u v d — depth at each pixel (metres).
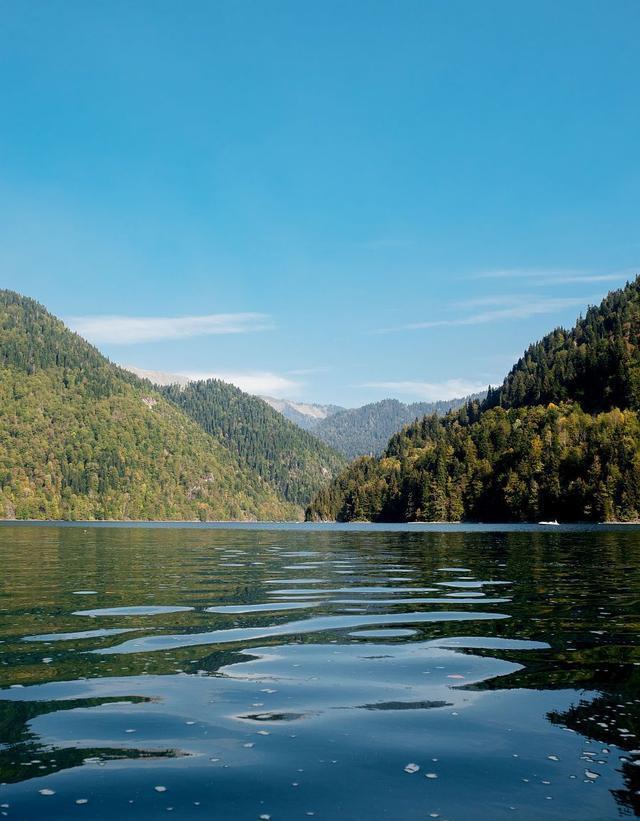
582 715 8.87
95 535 84.62
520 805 6.42
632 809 6.35
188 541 65.25
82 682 10.39
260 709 9.14
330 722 8.63
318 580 25.45
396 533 88.19
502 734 8.20
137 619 16.17
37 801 6.47
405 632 14.52
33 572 28.95
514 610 17.50
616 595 20.44
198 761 7.41
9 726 8.43
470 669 11.24
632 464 131.12
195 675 10.84
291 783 6.87
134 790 6.71
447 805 6.42
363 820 6.14
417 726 8.47
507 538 66.88
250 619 16.23
